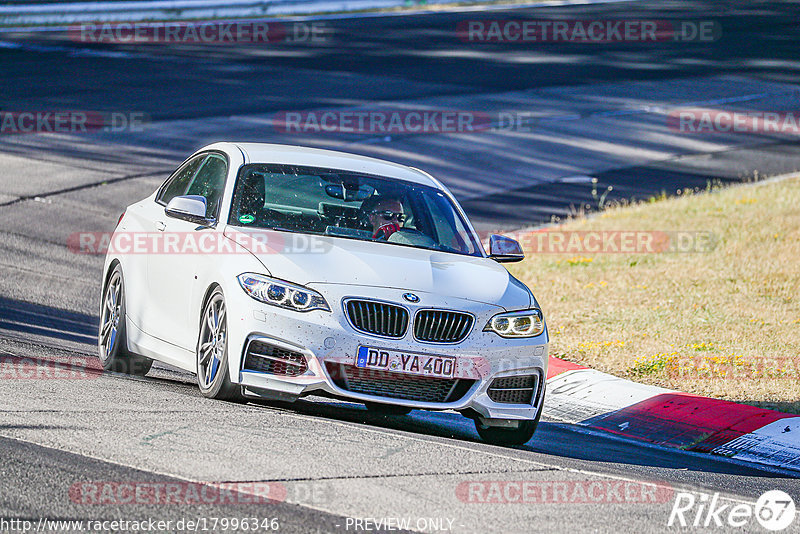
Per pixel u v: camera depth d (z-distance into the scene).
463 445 24.34
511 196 73.81
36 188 65.50
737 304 47.81
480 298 26.61
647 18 161.38
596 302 48.25
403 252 28.06
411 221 29.92
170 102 95.75
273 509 17.34
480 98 105.38
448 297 26.12
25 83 100.81
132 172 71.69
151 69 111.12
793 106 109.62
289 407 27.59
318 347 24.86
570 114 101.00
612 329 43.41
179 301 28.25
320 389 24.92
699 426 31.73
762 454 29.64
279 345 24.92
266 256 26.16
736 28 156.25
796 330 43.53
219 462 19.91
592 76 119.81
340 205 29.30
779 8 175.50
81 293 46.19
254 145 32.06
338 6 157.38
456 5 167.12
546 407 34.41
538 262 56.84
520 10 165.00
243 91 102.25
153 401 25.12
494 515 18.28
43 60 113.06
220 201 28.89
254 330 25.14
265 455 20.69
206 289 26.83
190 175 32.22
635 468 24.91
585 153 87.81
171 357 28.55
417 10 163.00
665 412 32.88
